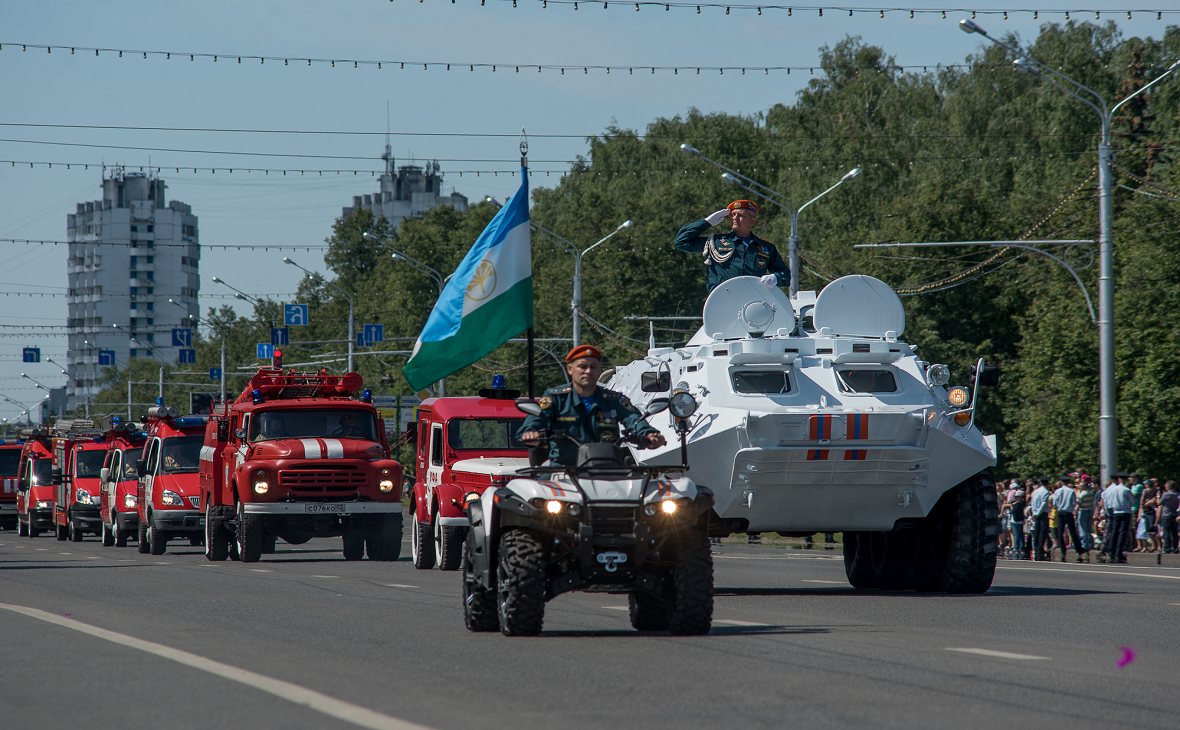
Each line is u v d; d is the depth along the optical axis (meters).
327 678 18.27
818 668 19.00
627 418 23.59
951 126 154.12
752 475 34.16
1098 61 144.88
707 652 20.92
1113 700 16.19
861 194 154.12
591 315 173.75
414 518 55.16
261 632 24.84
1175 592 35.84
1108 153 68.94
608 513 22.50
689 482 23.27
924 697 16.38
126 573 47.59
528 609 22.81
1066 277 106.44
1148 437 92.31
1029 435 102.50
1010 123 146.62
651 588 22.95
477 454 51.97
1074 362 99.31
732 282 37.03
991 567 34.91
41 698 17.06
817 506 35.34
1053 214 113.31
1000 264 135.38
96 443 93.19
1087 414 97.44
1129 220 97.88
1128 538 63.84
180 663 20.06
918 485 34.53
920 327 134.62
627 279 174.62
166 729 14.66
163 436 69.19
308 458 58.19
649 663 19.59
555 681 17.80
